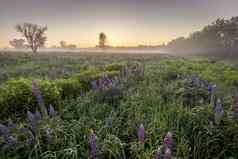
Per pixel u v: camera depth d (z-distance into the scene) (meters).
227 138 2.78
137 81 7.23
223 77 8.51
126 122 3.35
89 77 6.93
